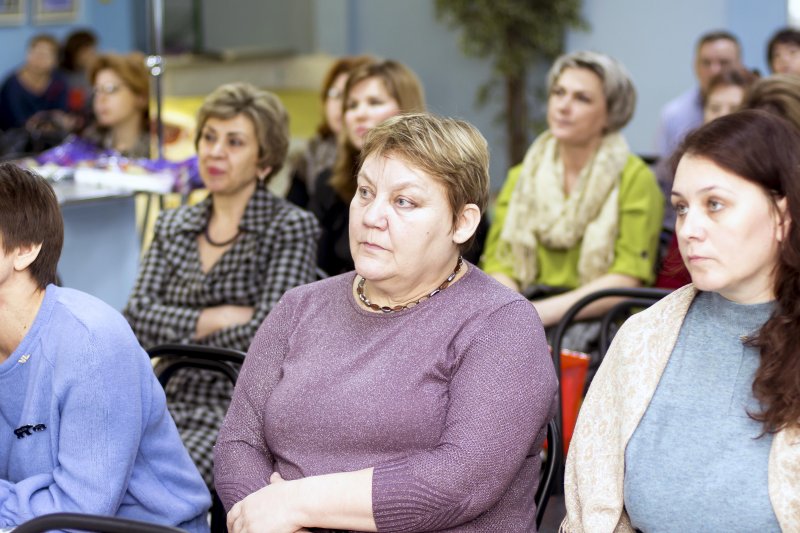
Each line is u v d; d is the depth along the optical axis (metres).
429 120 1.94
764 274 1.76
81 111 5.04
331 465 1.92
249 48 10.05
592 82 3.46
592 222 3.48
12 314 1.92
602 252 3.44
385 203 1.91
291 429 1.96
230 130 2.96
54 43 6.27
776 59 5.92
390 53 10.30
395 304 2.00
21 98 6.23
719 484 1.72
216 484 2.06
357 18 10.47
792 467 1.68
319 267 3.83
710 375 1.79
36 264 1.91
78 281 4.21
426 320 1.94
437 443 1.88
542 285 3.56
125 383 1.91
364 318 1.99
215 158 2.97
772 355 1.71
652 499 1.78
